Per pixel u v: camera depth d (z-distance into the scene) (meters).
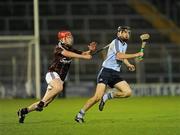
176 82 102.31
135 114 39.44
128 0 120.19
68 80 94.94
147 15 117.00
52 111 45.72
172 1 118.06
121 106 53.59
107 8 118.25
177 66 103.38
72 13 116.81
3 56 94.06
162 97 80.12
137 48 105.81
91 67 97.00
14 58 90.62
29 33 109.88
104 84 30.58
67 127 27.50
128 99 73.62
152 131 24.45
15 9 113.50
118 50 30.34
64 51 29.58
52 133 24.20
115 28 114.00
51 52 100.25
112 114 39.91
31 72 87.06
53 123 30.89
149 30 113.31
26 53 92.69
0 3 113.81
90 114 40.22
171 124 28.75
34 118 36.09
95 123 30.27
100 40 110.00
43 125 29.31
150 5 119.50
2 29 110.19
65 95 85.75
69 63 30.23
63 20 114.00
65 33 29.73
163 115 37.53
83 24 113.94
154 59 103.12
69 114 40.97
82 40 109.25
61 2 117.06
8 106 57.50
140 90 88.38
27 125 29.48
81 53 30.34
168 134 22.91
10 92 87.00
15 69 90.81
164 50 104.69
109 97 32.09
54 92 29.83
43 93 84.75
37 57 75.69
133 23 115.25
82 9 117.62
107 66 30.88
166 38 111.94
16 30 110.44
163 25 114.81
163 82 102.19
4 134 24.05
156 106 52.50
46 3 116.19
